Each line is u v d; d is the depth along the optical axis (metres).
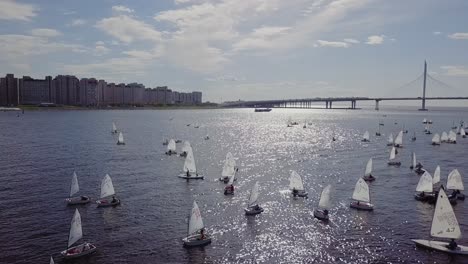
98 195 91.50
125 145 183.38
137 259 58.69
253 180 109.31
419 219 76.38
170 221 74.31
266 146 188.25
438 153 167.12
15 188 96.62
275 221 74.56
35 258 58.62
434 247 62.19
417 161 146.00
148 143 193.00
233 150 173.38
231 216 77.25
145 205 84.25
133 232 68.81
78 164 130.38
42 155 148.12
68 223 72.75
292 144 196.75
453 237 62.38
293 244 64.19
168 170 122.38
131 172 118.50
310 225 72.56
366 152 167.88
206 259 58.88
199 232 68.25
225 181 107.31
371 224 73.38
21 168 121.50
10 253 60.12
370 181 109.69
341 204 85.69
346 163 139.38
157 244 63.91
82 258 58.88
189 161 112.44
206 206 83.69
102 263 57.41
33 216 76.31
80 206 82.94
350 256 59.97
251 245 63.69
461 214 80.44
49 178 107.88
